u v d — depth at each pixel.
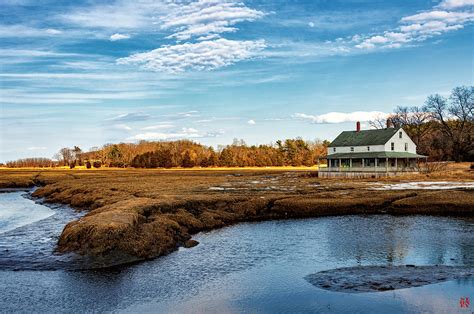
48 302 17.75
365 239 29.16
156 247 26.02
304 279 20.36
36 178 105.50
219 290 19.05
